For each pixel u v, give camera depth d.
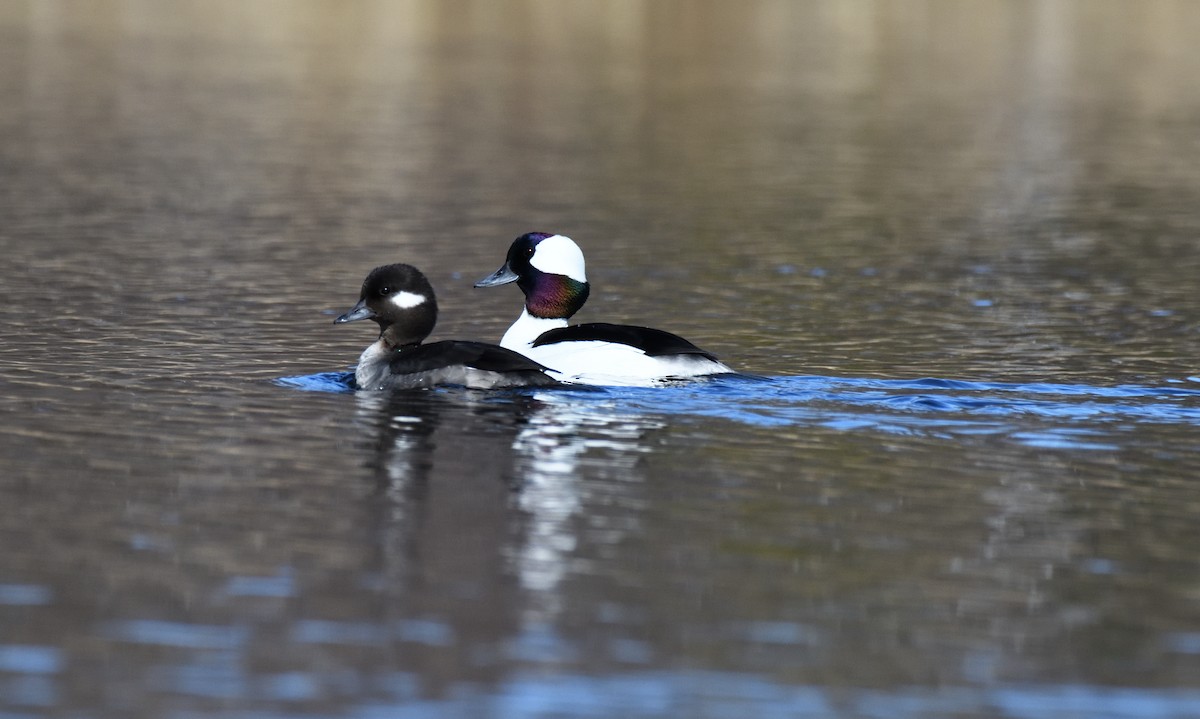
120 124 40.31
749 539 11.55
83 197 30.17
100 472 13.01
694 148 39.81
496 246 26.69
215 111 43.34
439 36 65.25
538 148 39.09
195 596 10.28
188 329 19.55
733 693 9.07
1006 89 53.88
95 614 9.98
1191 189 35.22
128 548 11.17
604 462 13.40
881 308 22.14
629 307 21.97
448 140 39.91
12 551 11.09
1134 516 12.23
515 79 52.75
